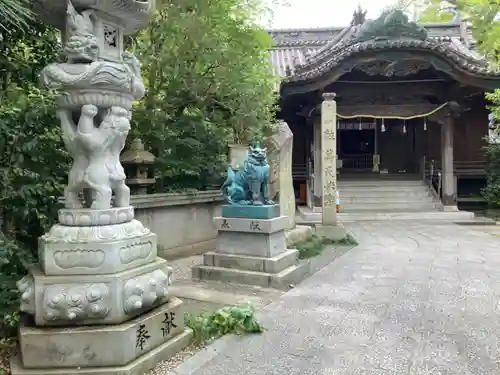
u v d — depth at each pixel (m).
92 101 3.61
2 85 4.70
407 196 17.12
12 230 4.59
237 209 6.87
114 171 3.79
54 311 3.27
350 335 4.25
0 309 3.83
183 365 3.55
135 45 8.77
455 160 18.88
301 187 18.98
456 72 14.80
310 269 7.41
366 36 14.97
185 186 10.17
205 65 9.94
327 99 10.49
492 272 7.07
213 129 10.80
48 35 4.85
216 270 6.63
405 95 17.03
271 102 12.00
